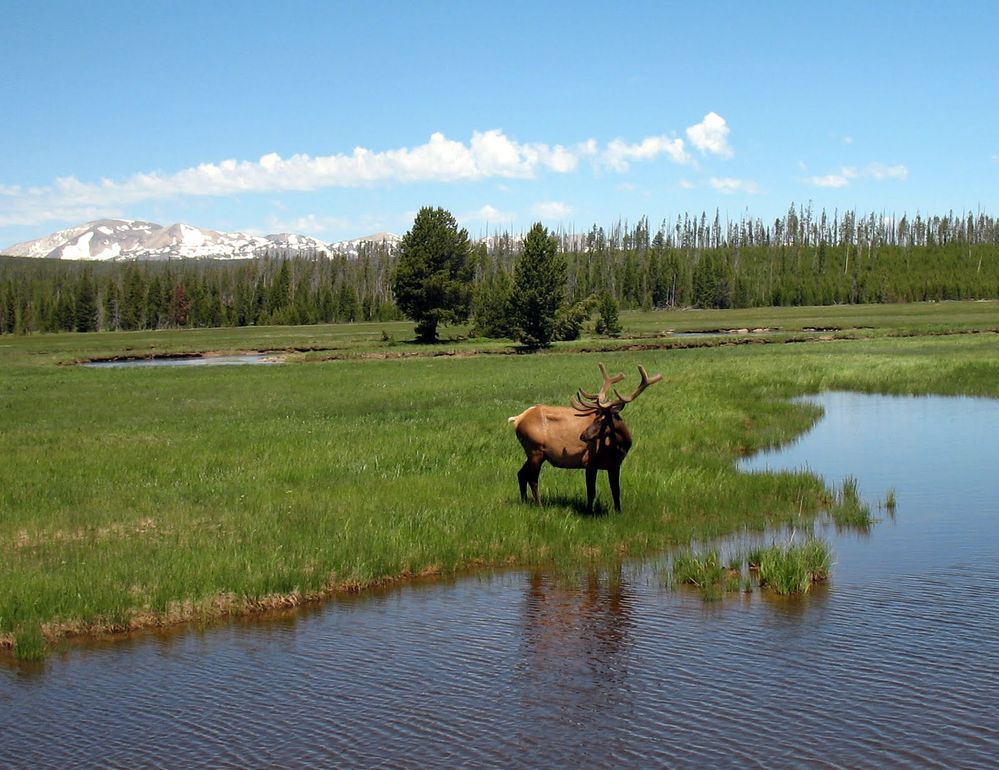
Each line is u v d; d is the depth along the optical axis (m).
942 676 8.14
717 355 54.31
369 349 74.62
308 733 7.30
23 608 9.73
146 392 37.38
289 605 10.47
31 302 172.25
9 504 14.84
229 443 21.45
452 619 9.95
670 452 19.31
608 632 9.45
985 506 15.27
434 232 82.88
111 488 16.03
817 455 20.58
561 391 33.25
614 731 7.21
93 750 7.08
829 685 7.98
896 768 6.56
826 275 177.62
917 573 11.45
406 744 7.08
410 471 17.44
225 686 8.24
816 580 11.23
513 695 7.93
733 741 6.99
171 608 10.01
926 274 175.12
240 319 160.38
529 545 12.45
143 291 158.62
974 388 33.56
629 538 12.96
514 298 72.75
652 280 166.25
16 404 32.59
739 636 9.25
